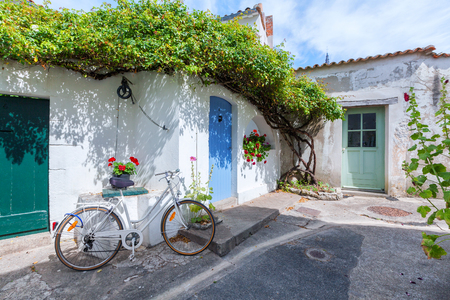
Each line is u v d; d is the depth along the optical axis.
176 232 3.10
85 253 2.65
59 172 2.98
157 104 3.38
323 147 5.88
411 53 5.05
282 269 2.37
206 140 3.69
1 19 2.25
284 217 3.96
